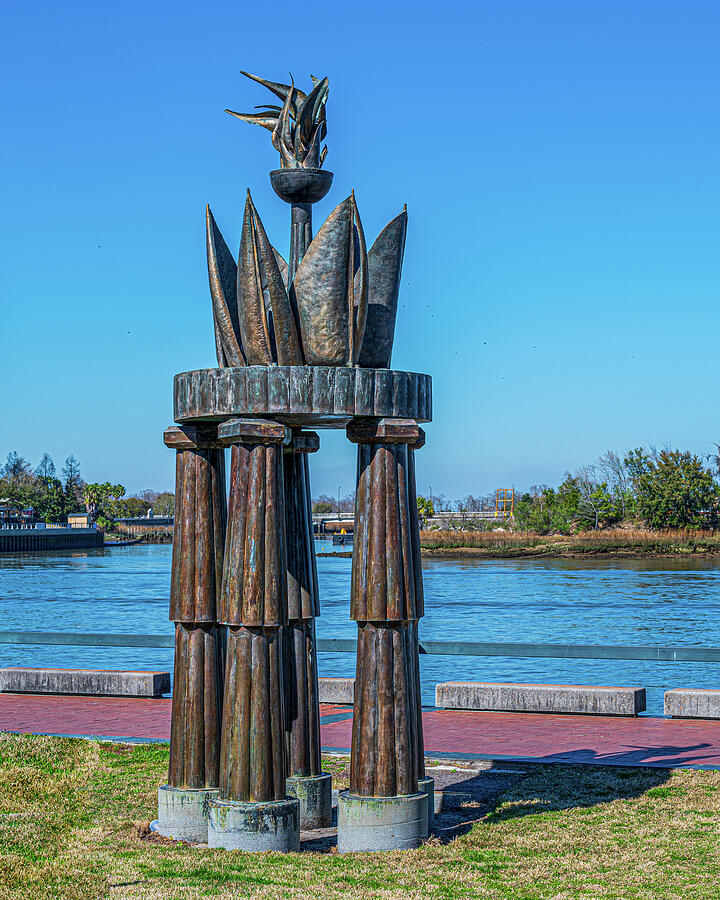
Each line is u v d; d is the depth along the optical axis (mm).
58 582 82688
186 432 9992
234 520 9156
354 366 9391
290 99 10125
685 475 122188
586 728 14867
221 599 9281
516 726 15078
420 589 9531
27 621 51875
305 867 8750
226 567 9195
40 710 16547
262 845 9188
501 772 12219
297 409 9047
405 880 8438
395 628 9352
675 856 9000
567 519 127938
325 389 9102
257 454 9102
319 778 10406
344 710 16453
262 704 9219
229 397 9203
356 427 9305
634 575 79375
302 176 10016
